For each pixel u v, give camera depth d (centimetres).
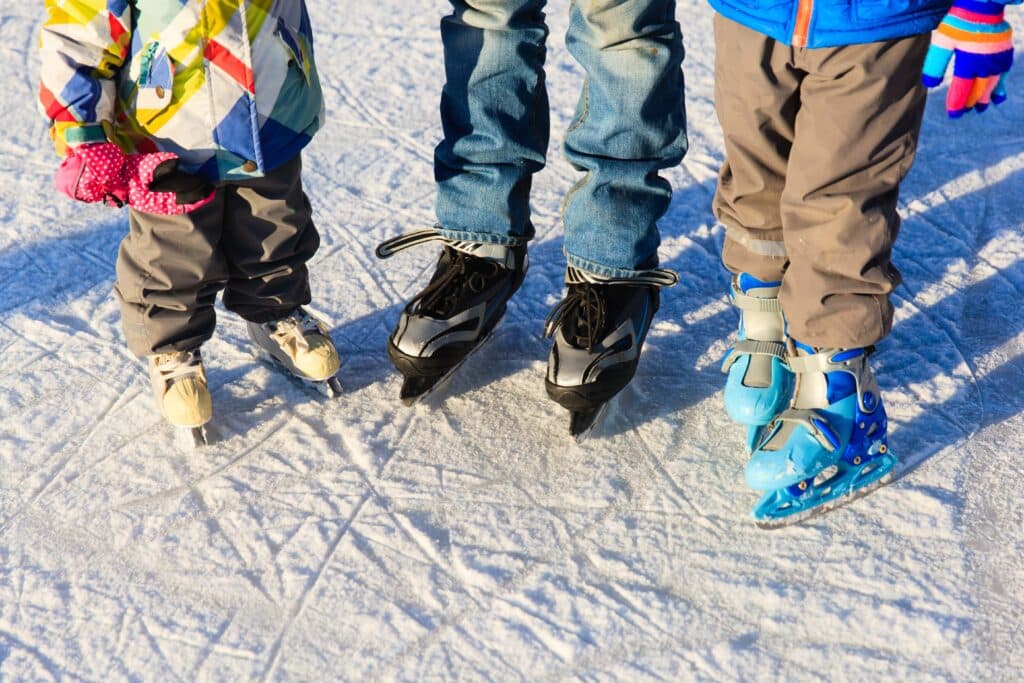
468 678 174
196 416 217
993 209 291
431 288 227
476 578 191
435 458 219
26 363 250
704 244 286
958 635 175
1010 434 215
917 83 164
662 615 182
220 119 182
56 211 309
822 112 167
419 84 372
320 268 283
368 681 174
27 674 177
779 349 207
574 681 172
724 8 170
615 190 211
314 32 409
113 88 177
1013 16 393
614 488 210
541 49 215
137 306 210
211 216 198
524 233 236
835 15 157
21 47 400
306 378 236
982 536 193
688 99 354
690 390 234
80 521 207
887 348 242
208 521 206
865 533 195
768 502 196
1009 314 251
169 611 188
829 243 175
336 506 208
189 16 174
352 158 332
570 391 212
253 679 175
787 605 182
